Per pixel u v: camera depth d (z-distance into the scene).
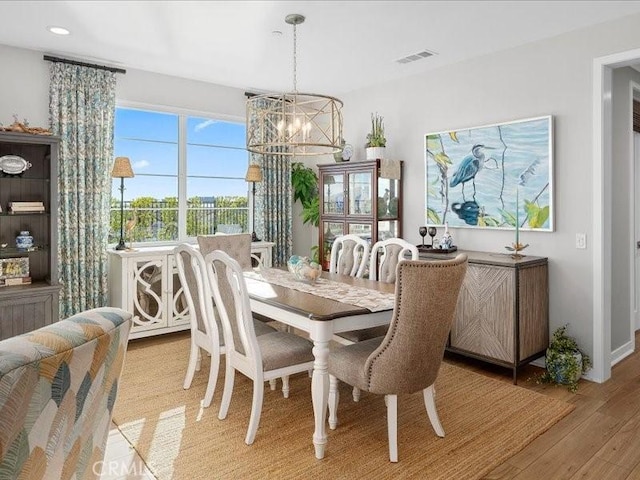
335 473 2.20
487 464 2.27
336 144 2.98
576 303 3.49
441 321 2.27
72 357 0.93
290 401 3.01
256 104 5.26
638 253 4.70
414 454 2.36
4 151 3.71
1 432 0.78
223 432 2.59
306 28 3.38
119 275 4.13
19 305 3.51
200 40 3.64
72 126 4.07
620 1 2.94
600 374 3.38
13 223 3.78
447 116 4.31
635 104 4.25
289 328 3.96
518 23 3.29
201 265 2.86
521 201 3.75
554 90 3.55
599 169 3.32
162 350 4.07
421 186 4.59
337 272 3.96
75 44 3.76
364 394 3.15
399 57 4.05
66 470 1.02
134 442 2.47
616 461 2.32
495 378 3.46
